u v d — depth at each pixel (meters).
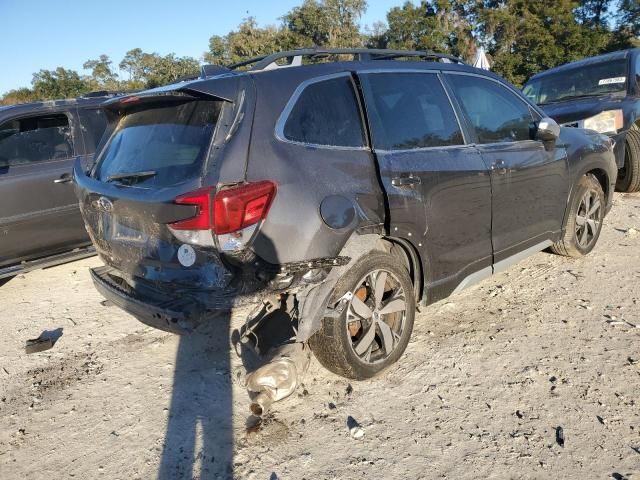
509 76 33.84
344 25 47.38
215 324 4.17
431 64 3.75
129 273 3.08
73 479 2.64
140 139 3.09
